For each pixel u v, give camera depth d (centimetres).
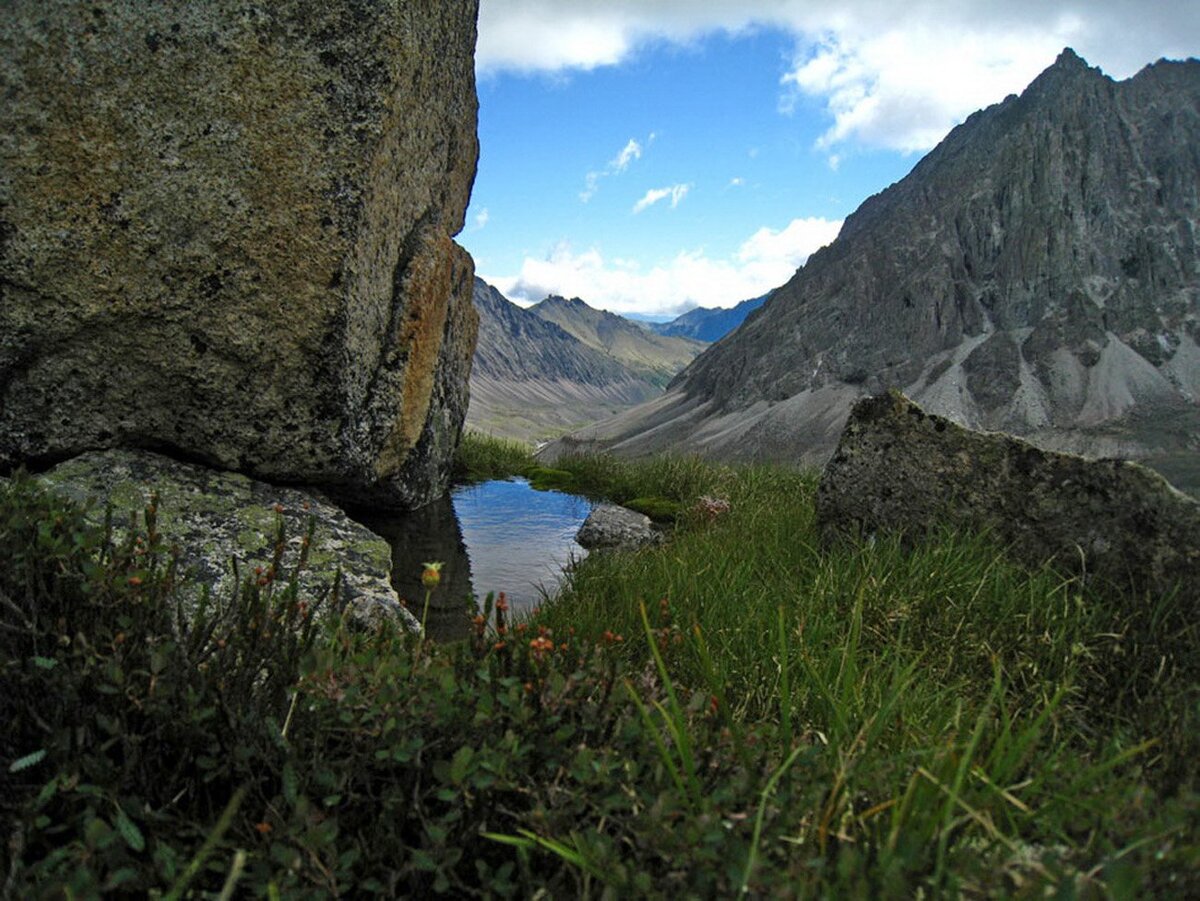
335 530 620
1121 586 425
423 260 739
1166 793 226
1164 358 17225
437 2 703
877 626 412
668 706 250
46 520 263
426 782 216
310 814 185
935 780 191
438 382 905
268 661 257
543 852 197
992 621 404
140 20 560
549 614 483
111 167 565
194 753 217
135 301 584
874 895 159
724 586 481
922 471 532
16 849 175
